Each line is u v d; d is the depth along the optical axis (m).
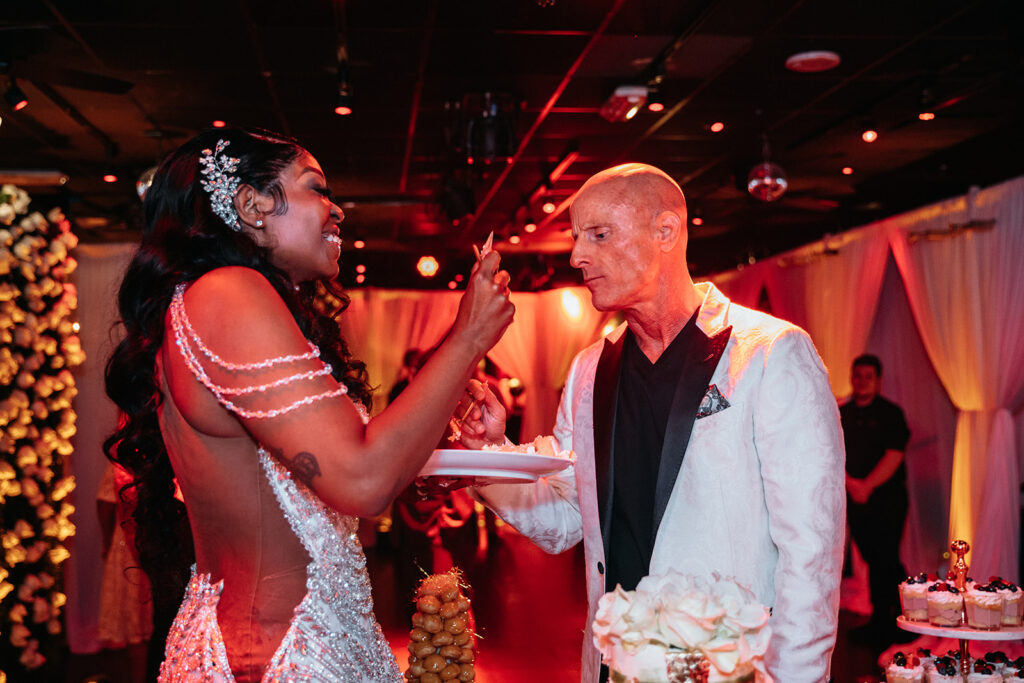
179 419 1.40
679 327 1.96
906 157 8.35
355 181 8.98
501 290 1.38
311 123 7.10
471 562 9.75
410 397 1.31
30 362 4.86
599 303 1.93
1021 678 3.53
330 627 1.38
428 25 5.29
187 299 1.35
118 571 6.25
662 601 1.20
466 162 8.21
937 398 7.89
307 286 1.64
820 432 1.80
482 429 2.06
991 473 6.64
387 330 13.20
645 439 1.95
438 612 3.33
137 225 8.83
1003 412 6.70
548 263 13.63
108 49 5.51
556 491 2.26
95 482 6.51
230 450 1.36
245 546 1.37
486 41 5.55
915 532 7.89
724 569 1.82
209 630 1.36
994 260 6.79
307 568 1.38
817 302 9.08
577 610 7.27
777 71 6.19
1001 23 5.39
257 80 6.12
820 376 1.86
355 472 1.24
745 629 1.19
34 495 4.85
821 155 8.27
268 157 1.44
